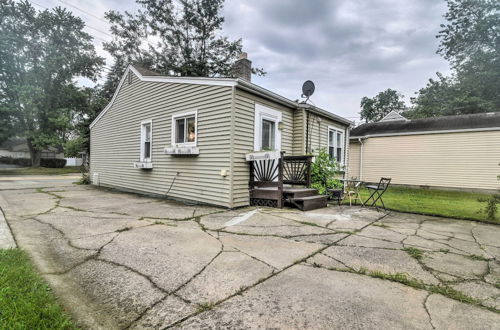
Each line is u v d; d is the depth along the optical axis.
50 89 22.75
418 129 12.22
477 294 1.95
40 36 22.03
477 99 17.45
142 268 2.34
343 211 5.42
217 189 5.59
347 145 10.76
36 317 1.51
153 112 7.48
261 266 2.43
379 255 2.77
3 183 11.24
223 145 5.48
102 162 10.22
